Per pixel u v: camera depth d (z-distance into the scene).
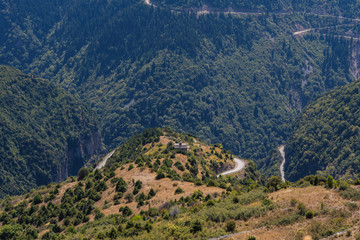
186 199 75.94
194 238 50.97
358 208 49.19
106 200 92.75
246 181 115.44
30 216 95.50
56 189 111.31
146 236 55.25
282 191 64.81
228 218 54.84
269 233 47.75
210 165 133.50
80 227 79.38
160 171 101.19
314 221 48.41
